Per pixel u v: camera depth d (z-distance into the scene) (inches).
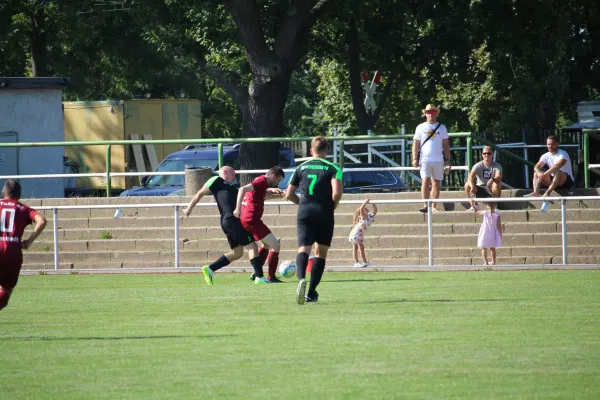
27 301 1460.4
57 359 909.2
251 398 722.2
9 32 4397.1
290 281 1755.7
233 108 6830.7
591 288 1493.6
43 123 3245.6
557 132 3710.6
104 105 3695.9
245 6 2888.8
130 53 5255.9
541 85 3971.5
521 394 719.7
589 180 2551.7
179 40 3257.9
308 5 2913.4
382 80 4557.1
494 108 4640.8
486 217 1988.2
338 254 2218.3
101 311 1299.2
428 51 3973.9
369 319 1138.7
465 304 1280.8
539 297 1362.0
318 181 1278.3
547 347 919.0
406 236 2219.5
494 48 3580.2
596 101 3688.5
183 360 888.9
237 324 1121.4
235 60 3580.2
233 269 2073.1
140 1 3235.7
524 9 3385.8
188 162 2979.8
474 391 732.0
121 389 765.3
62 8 4188.0
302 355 899.4
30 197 2837.1
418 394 724.0
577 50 4370.1
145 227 2442.2
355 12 3346.5
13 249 1144.2
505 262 2103.8
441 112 4825.3
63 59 5315.0
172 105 3897.6
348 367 836.0
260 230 1711.4
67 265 2282.2
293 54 2957.7
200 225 2422.5
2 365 880.3
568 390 732.7
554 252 2127.2
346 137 2571.4
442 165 2306.8
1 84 3171.8
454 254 2156.7
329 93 5295.3
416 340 972.6
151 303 1390.3
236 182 2864.2
